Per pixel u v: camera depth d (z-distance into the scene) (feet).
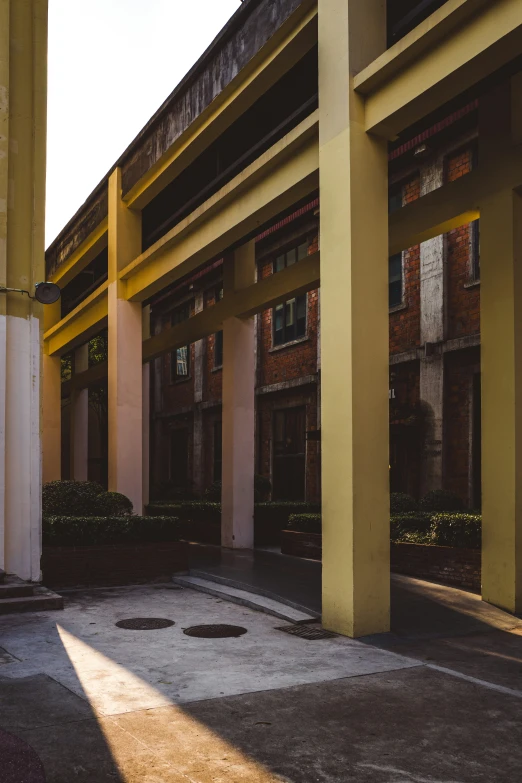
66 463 88.74
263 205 28.63
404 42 20.98
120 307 43.83
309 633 22.40
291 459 57.36
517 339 25.59
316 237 52.95
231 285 45.24
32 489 29.37
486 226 26.61
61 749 12.63
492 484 26.30
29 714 14.47
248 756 12.50
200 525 50.06
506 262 25.84
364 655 19.77
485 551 26.58
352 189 22.59
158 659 19.10
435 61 20.47
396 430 42.93
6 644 20.75
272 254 58.18
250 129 36.68
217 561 37.11
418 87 21.07
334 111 23.45
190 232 35.37
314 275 36.52
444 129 39.75
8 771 11.57
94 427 89.56
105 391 79.87
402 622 23.73
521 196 26.00
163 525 34.24
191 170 41.83
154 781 11.39
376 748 12.99
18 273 30.01
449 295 41.34
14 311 29.68
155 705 15.14
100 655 19.49
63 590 30.71
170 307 76.07
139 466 43.50
